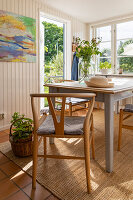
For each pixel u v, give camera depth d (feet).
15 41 9.77
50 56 16.11
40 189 4.81
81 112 13.60
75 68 14.07
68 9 12.23
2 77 9.50
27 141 6.45
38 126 4.88
